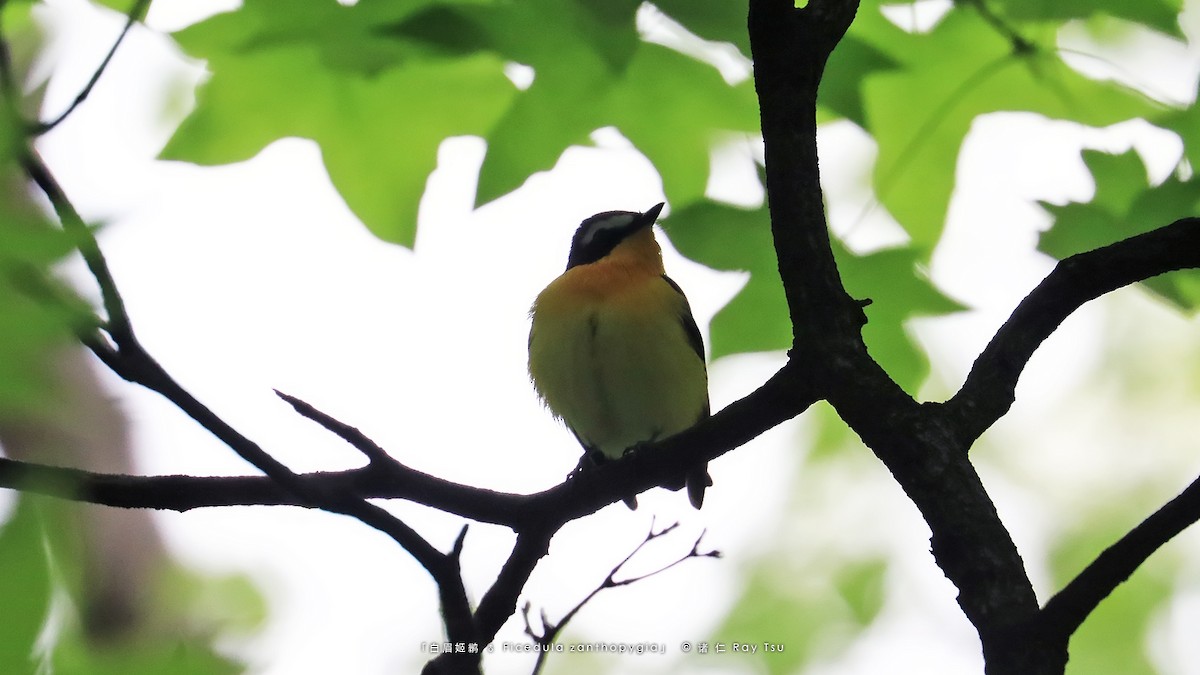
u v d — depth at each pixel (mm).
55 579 5590
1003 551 4820
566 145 7801
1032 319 5820
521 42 7219
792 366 6121
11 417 3754
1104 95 7824
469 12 7094
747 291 7594
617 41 7051
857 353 5590
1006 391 5586
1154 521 4434
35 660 5418
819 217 5816
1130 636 13734
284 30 7414
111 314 5152
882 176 8375
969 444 5371
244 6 7352
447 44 7133
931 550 5012
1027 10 7723
